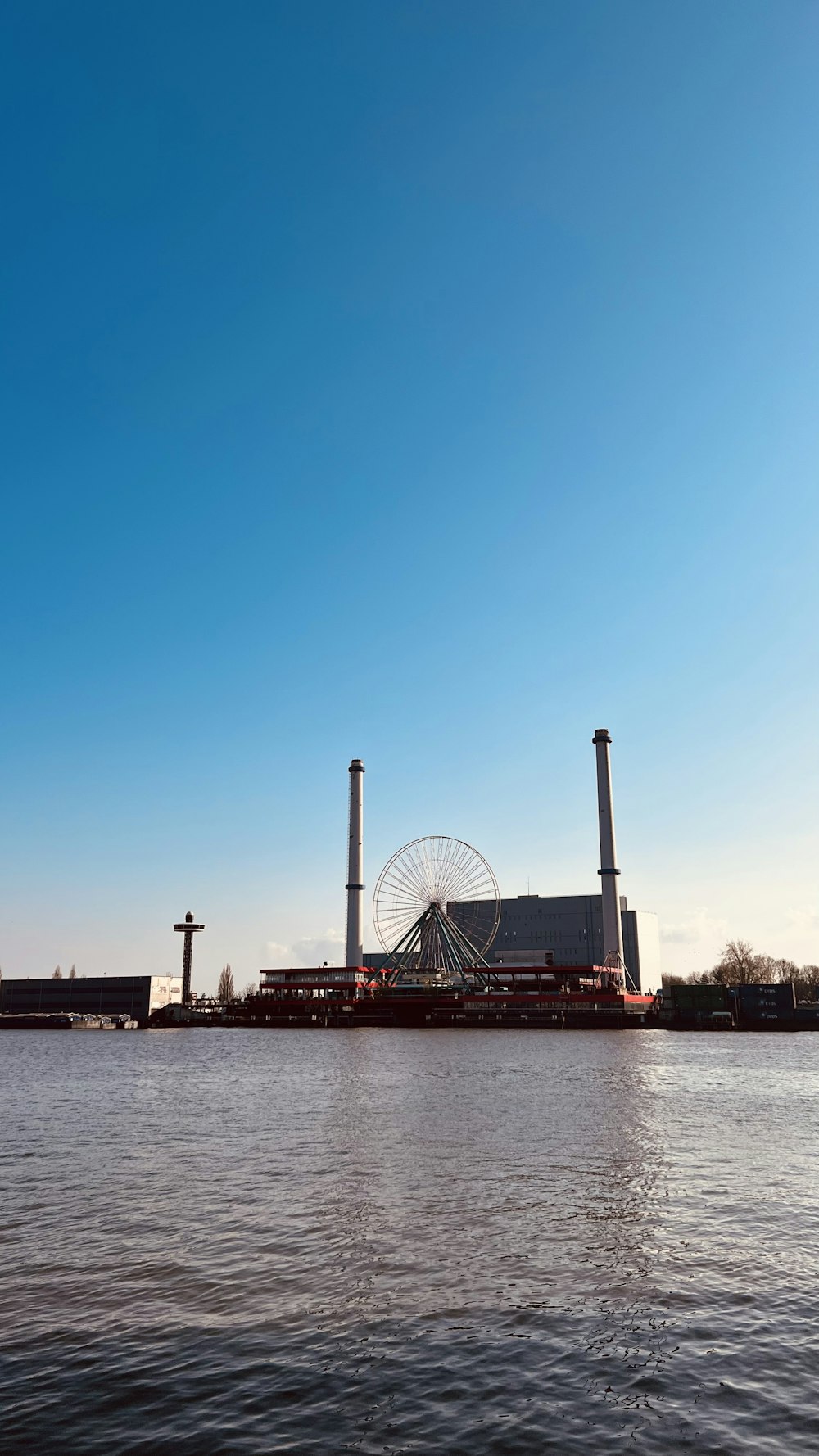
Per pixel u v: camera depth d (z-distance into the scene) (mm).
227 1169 41719
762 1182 38219
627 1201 34812
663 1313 23234
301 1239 29828
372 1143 48688
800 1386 19125
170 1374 19953
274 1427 17672
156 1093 78750
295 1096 74688
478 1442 17031
